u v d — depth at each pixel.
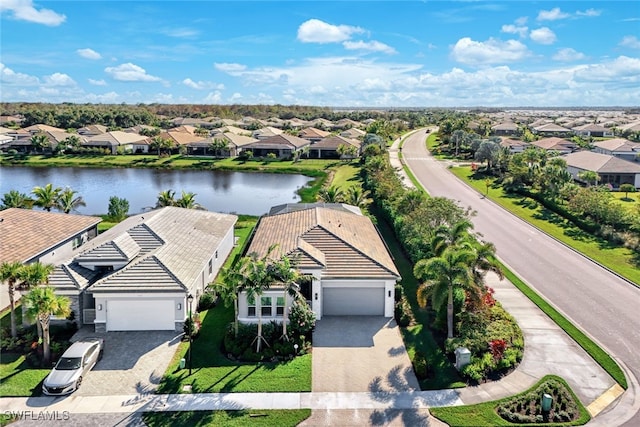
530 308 32.38
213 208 68.94
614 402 22.44
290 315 28.92
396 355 26.73
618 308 32.62
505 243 47.19
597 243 47.34
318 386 23.75
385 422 21.05
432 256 32.78
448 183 78.06
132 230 35.44
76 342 25.89
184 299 29.31
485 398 22.69
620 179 73.50
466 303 28.97
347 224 40.84
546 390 23.03
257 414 21.53
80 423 20.83
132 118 191.38
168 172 101.38
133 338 28.59
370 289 31.67
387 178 67.69
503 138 122.94
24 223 40.06
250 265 26.55
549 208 60.41
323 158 114.62
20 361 25.88
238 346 26.94
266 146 115.06
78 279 30.05
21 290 28.06
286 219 42.22
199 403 22.33
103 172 100.62
